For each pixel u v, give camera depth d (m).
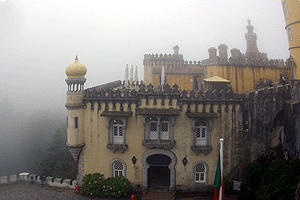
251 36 49.16
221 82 28.75
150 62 52.91
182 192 26.67
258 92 26.23
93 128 27.31
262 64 34.25
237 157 26.39
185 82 43.06
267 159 25.97
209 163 26.62
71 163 51.66
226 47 38.69
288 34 34.69
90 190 26.12
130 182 27.27
